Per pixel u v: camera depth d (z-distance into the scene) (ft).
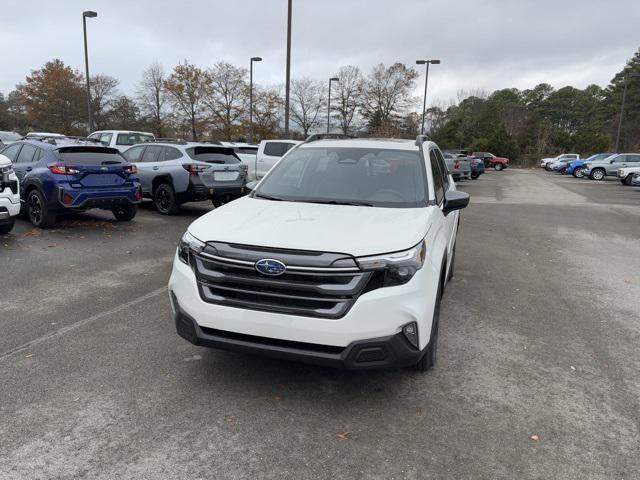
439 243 12.32
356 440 9.77
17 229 29.45
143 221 34.22
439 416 10.71
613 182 107.45
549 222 42.63
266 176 15.96
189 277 10.83
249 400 11.11
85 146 30.01
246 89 142.00
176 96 143.95
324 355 9.96
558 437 10.09
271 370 12.53
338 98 187.62
